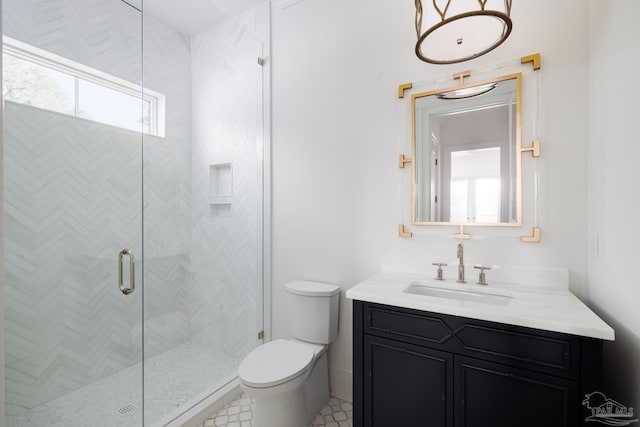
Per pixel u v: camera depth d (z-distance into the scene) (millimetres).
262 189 2189
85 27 1803
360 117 1825
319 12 1968
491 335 1066
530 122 1395
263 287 2182
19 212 1545
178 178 2424
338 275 1903
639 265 896
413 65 1665
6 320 1503
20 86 1550
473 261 1521
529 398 1008
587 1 1290
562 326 946
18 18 1541
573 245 1319
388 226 1742
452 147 1564
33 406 1563
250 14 2234
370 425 1304
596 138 1201
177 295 2404
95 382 1744
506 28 1053
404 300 1212
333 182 1918
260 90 2199
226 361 2225
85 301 1760
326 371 1835
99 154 1857
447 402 1142
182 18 2316
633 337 928
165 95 2334
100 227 1843
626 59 971
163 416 1633
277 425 1394
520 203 1406
